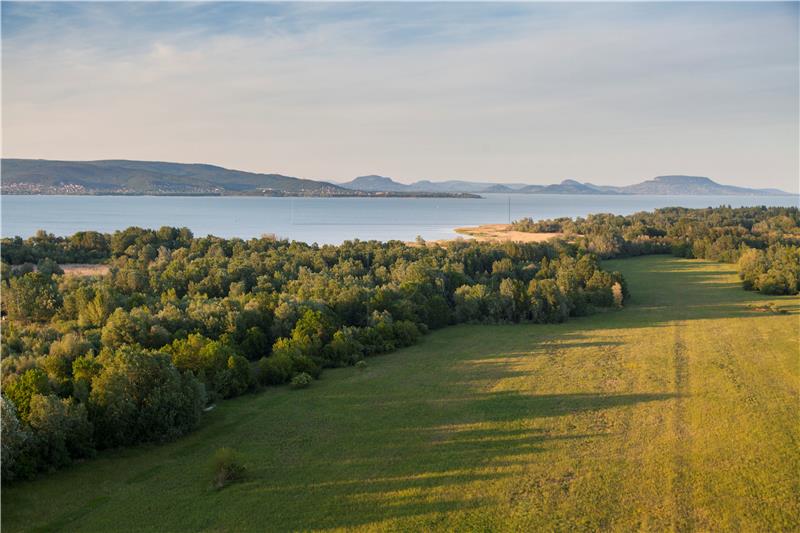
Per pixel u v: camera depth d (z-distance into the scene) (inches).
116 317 2822.3
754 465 1888.5
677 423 2239.2
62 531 1504.7
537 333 3745.1
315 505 1648.6
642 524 1569.9
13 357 2357.3
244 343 3021.7
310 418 2305.6
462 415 2336.4
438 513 1611.7
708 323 3917.3
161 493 1706.4
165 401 2073.1
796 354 3159.5
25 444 1765.5
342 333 3166.8
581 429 2186.3
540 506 1649.9
